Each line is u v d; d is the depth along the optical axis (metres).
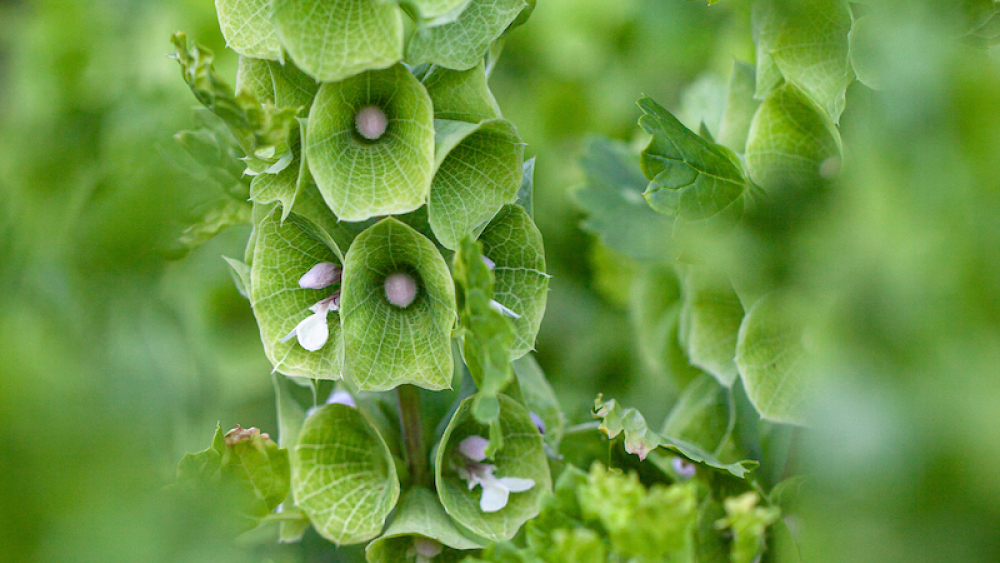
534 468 0.81
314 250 0.80
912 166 0.73
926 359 0.73
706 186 0.82
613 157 0.97
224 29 0.78
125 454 0.73
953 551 0.73
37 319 0.77
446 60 0.78
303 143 0.77
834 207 0.79
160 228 0.83
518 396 0.81
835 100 0.81
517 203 0.81
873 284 0.74
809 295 0.78
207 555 0.74
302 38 0.76
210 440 0.90
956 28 0.75
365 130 0.78
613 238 0.94
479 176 0.79
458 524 0.80
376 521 0.80
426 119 0.77
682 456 0.82
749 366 0.82
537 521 0.77
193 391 0.88
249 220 0.84
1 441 0.71
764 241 0.81
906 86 0.73
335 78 0.77
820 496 0.76
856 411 0.74
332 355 0.79
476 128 0.77
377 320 0.79
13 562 0.71
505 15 0.78
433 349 0.79
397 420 0.83
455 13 0.77
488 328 0.75
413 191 0.77
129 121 0.94
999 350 0.73
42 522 0.71
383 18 0.76
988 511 0.73
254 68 0.79
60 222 0.84
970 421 0.73
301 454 0.81
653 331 0.92
